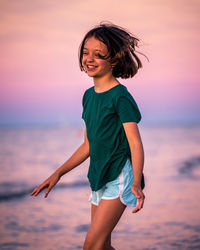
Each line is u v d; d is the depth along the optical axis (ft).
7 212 23.35
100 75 7.94
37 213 22.99
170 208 22.75
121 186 7.66
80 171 46.93
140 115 7.81
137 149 7.30
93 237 7.40
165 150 82.74
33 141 144.66
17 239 16.92
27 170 52.85
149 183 35.01
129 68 8.12
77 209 24.13
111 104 7.61
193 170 45.65
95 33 7.93
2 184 38.88
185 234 16.78
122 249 14.66
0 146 114.11
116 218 7.63
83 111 8.69
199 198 26.20
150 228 17.98
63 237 17.26
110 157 7.74
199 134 173.47
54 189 33.42
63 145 116.67
